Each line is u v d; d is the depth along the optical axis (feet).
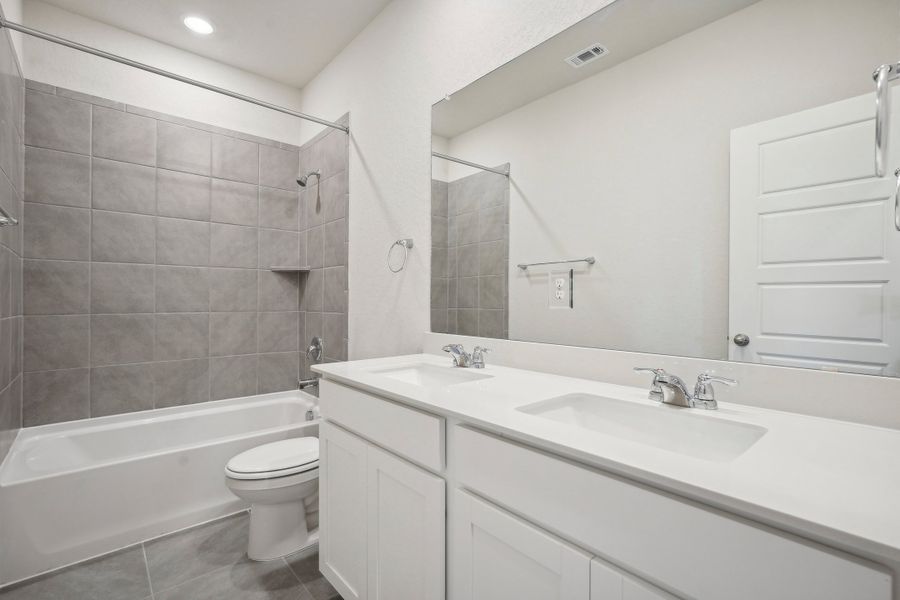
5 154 5.55
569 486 2.28
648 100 3.80
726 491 1.72
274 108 7.49
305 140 9.80
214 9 7.22
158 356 8.15
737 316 3.26
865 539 1.38
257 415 8.91
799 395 2.94
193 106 8.56
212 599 4.91
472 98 5.48
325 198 8.97
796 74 2.97
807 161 2.93
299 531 5.91
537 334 4.76
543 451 2.49
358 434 4.25
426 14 6.23
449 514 3.12
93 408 7.48
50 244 7.07
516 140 4.98
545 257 4.68
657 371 3.26
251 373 9.31
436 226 6.07
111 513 5.86
